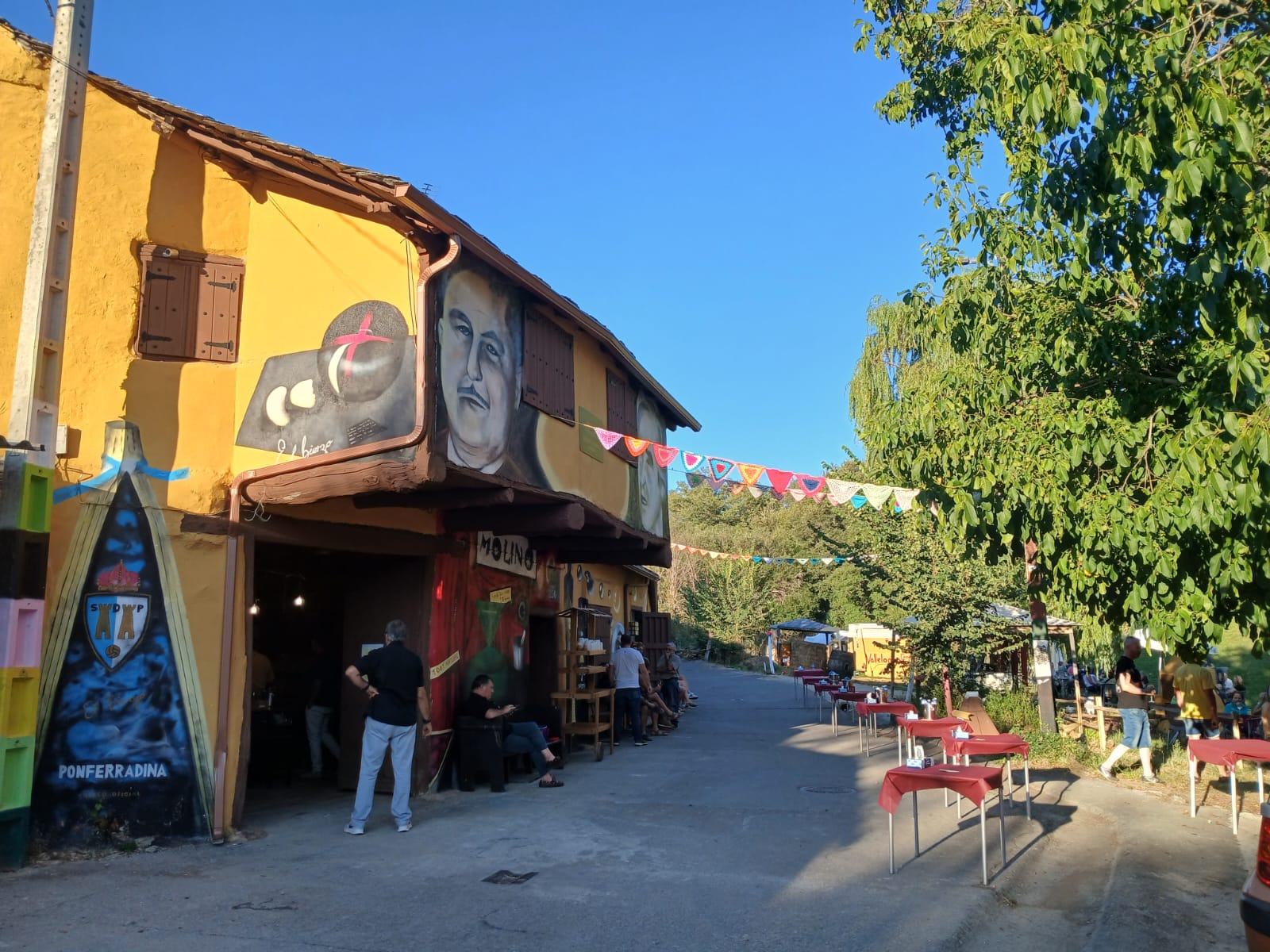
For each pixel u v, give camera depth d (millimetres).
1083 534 6621
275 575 13648
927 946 5418
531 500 9859
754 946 5391
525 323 10180
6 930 5438
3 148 7785
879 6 9555
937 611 15883
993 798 9859
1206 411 6266
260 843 7789
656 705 16203
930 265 9031
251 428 8328
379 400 7824
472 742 10305
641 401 15172
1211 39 6449
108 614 7582
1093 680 23875
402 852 7488
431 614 10234
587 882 6648
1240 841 7957
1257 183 5832
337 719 12062
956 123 9461
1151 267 6809
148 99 8195
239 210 8789
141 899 6102
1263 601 6629
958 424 7582
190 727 7742
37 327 7180
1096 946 5477
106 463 7762
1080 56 5648
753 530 51531
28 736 6918
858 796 10094
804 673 22359
